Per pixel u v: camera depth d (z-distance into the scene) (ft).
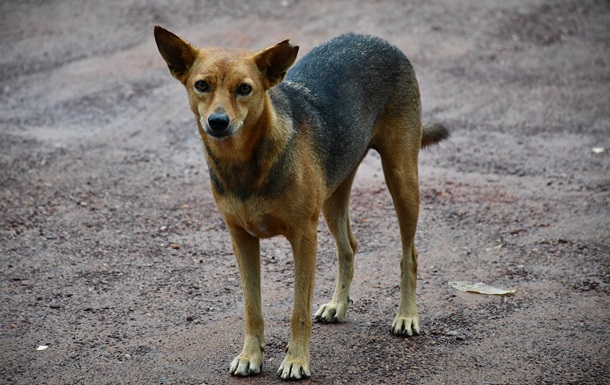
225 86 23.89
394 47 30.86
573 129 51.70
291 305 31.60
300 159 25.34
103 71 63.36
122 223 39.73
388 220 40.22
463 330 29.25
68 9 75.87
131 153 49.55
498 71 61.46
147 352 27.84
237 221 25.64
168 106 57.21
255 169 24.67
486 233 38.24
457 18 70.59
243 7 73.41
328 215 30.58
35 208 41.14
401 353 27.66
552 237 37.29
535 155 47.98
